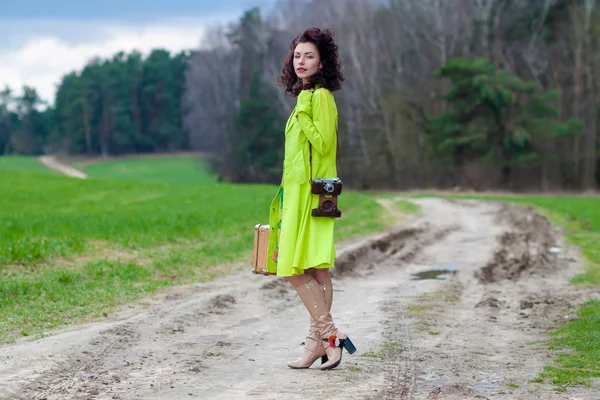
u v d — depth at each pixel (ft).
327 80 19.84
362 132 296.71
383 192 284.61
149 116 531.50
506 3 291.99
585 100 271.08
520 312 32.48
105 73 516.73
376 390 18.29
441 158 272.92
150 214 81.20
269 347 23.85
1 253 44.14
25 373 18.88
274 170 319.88
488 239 75.66
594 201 169.48
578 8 278.67
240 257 52.60
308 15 342.03
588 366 21.58
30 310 30.63
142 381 18.72
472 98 262.47
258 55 367.04
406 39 305.73
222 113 407.64
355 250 57.52
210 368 20.45
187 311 30.19
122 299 34.12
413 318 30.55
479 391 18.71
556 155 263.29
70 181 151.84
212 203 104.37
